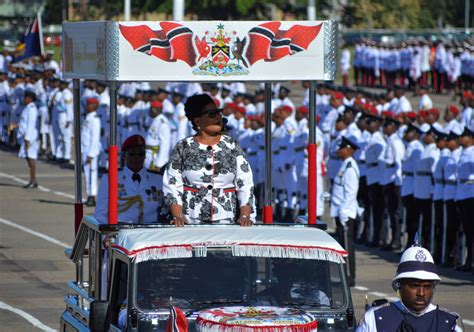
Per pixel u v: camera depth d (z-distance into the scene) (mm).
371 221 46688
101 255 19922
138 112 67000
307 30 20906
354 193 37188
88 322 19359
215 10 121188
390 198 45125
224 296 17250
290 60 20922
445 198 40906
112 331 17516
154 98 63531
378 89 113625
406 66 111188
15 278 38438
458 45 108312
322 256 17312
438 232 42031
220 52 20688
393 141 45156
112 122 20250
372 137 46031
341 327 17266
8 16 149750
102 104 70688
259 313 16438
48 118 83500
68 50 23078
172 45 20422
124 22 20141
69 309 22422
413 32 146625
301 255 17250
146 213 22812
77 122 23875
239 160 19672
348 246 36969
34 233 49188
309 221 20875
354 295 35250
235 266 17438
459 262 41094
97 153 58875
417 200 42906
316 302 17438
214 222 19578
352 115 49062
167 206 21250
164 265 17203
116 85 20375
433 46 109375
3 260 42156
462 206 39812
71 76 22797
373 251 45250
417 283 15031
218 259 17391
